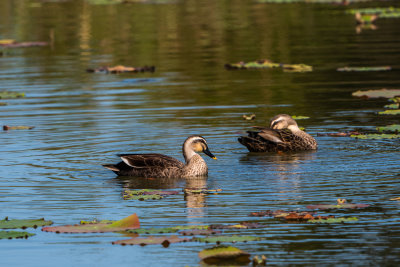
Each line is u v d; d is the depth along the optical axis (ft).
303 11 157.28
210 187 44.34
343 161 49.60
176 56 102.94
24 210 39.86
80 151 53.57
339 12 154.20
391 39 111.04
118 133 58.95
